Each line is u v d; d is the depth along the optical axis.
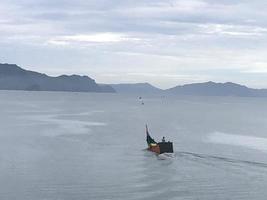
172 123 119.75
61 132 89.38
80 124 109.00
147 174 50.41
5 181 46.00
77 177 48.44
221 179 48.25
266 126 116.19
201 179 48.31
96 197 41.09
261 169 53.69
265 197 42.09
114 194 42.12
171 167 54.41
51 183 45.62
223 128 107.88
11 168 52.12
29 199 40.03
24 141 74.31
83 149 67.19
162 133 92.81
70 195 41.50
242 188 44.94
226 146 73.38
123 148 68.94
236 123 125.56
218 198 41.50
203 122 126.50
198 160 59.06
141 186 45.16
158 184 45.88
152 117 142.75
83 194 41.94
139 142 76.31
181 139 82.56
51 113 149.50
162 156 61.59
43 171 50.94
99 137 82.50
